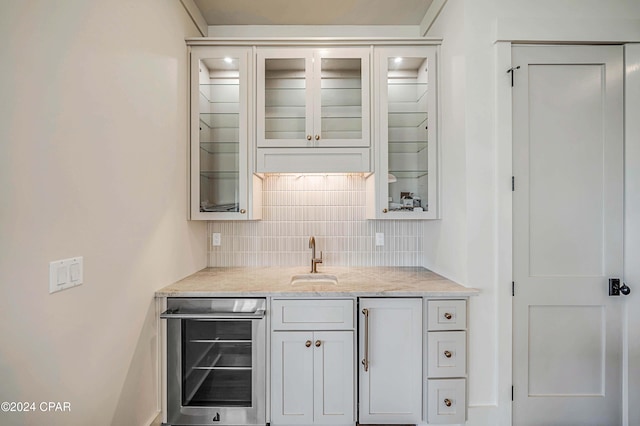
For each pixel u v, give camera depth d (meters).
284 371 1.68
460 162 1.75
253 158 2.04
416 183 2.10
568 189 1.70
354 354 1.68
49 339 0.96
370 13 2.20
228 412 1.67
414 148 2.10
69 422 1.04
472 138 1.69
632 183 1.68
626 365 1.68
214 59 2.03
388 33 2.35
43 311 0.94
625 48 1.69
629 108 1.69
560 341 1.69
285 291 1.68
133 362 1.42
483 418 1.67
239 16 2.22
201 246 2.28
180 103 1.90
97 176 1.18
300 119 2.07
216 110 2.08
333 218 2.41
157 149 1.63
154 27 1.59
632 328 1.67
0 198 0.82
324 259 2.40
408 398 1.68
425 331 1.68
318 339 1.68
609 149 1.69
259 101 2.03
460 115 1.75
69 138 1.04
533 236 1.69
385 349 1.68
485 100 1.69
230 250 2.39
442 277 2.00
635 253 1.67
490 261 1.70
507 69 1.67
